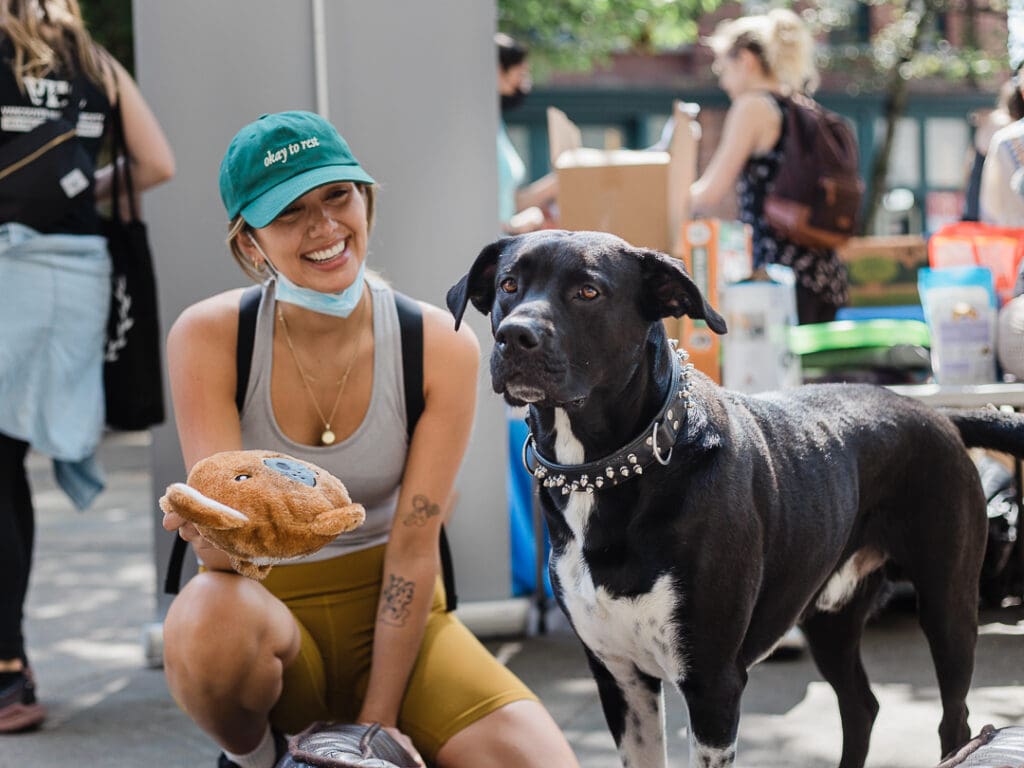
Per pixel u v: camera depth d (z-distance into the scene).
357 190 2.38
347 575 2.50
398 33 3.82
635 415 2.02
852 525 2.37
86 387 3.38
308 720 2.50
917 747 2.85
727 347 3.65
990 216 4.16
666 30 13.05
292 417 2.43
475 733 2.33
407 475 2.45
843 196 4.63
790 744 2.94
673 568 2.02
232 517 1.95
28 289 3.26
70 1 3.44
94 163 3.46
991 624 3.10
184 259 3.81
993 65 15.19
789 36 4.75
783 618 2.25
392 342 2.43
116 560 5.83
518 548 4.28
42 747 3.14
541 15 12.05
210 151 3.79
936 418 2.49
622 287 2.00
